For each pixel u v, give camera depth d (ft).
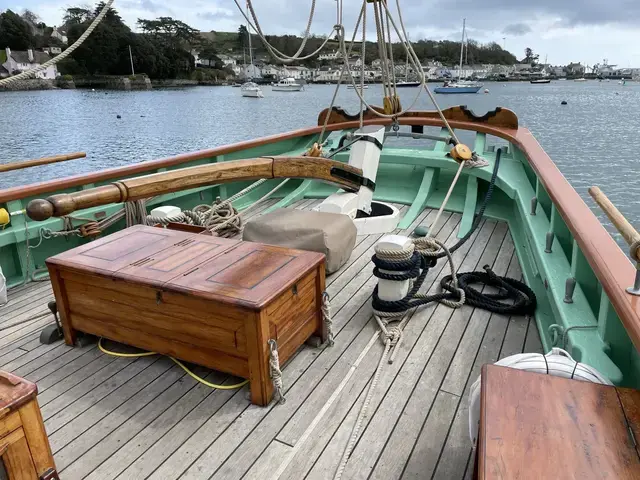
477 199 14.61
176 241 8.29
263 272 6.93
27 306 9.66
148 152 78.18
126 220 12.00
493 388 4.15
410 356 7.58
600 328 5.76
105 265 7.30
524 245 11.16
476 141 16.08
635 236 4.26
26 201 10.86
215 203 13.60
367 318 8.77
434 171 15.12
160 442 5.96
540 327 7.91
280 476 5.44
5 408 4.17
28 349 8.02
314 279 7.47
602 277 5.13
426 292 9.67
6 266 10.77
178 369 7.39
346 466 5.54
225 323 6.41
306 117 122.42
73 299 7.71
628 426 3.71
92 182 11.66
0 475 4.31
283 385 6.95
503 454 3.48
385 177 16.34
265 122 112.78
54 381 7.16
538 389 4.13
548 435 3.64
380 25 13.01
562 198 7.75
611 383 4.93
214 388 6.93
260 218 10.69
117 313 7.34
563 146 66.64
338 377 7.12
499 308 8.63
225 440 5.96
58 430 6.19
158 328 7.06
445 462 5.57
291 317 6.95
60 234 10.99
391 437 5.96
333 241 9.98
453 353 7.64
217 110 146.61
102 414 6.47
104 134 97.30
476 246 11.90
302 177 10.46
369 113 18.48
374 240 12.34
